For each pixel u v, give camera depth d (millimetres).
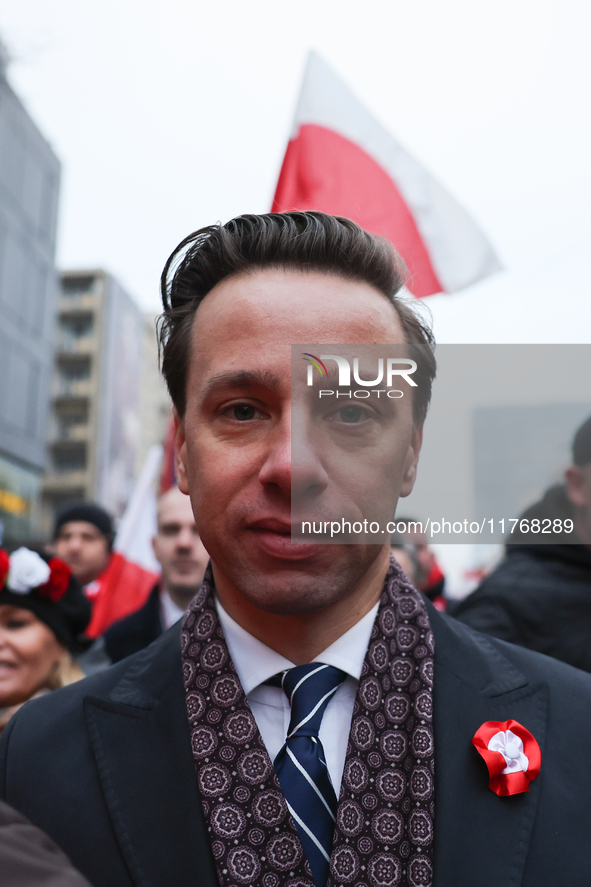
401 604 1022
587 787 922
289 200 2674
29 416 24734
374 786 900
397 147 2715
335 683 955
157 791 915
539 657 1079
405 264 1047
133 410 39562
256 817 874
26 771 961
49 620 1994
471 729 941
